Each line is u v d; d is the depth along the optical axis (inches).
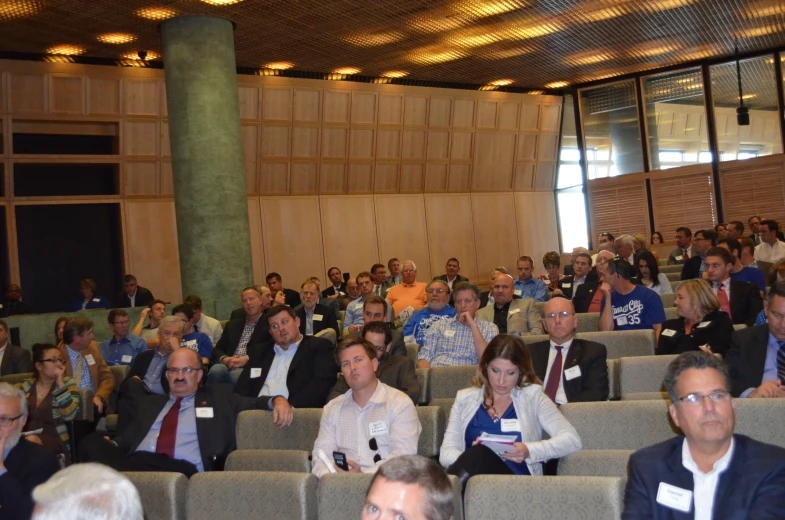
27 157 495.2
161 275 542.3
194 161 389.1
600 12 471.2
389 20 452.8
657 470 110.3
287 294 449.7
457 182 664.4
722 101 622.8
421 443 170.2
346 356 168.4
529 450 145.3
